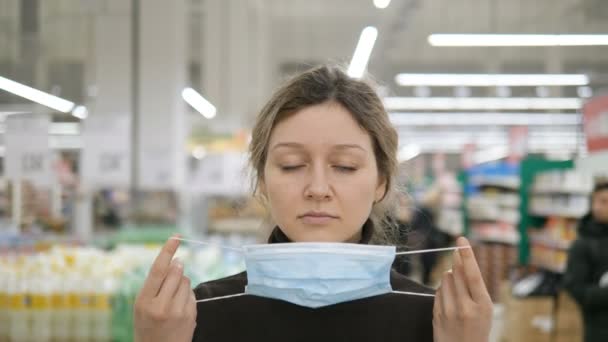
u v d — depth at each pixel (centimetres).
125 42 923
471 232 1138
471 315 109
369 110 121
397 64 1867
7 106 1327
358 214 119
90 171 792
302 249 114
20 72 1121
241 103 1378
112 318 359
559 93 1496
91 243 606
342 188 117
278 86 134
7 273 368
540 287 596
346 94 119
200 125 1302
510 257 925
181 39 952
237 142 1055
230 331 121
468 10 1445
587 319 391
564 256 591
